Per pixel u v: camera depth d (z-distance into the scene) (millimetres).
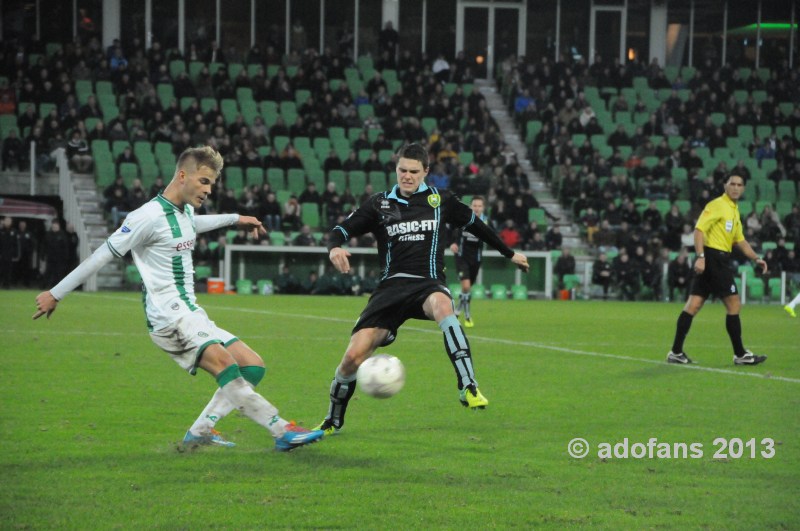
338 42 106875
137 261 15961
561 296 78938
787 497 13539
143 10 102688
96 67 90125
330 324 43625
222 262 76562
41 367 26719
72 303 55656
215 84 91562
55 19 100500
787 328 48000
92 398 21469
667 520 12297
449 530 11672
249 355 16484
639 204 84875
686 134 95562
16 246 73062
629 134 96375
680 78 103250
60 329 38500
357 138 88562
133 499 12906
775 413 20484
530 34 109938
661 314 57594
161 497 13016
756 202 87938
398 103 92750
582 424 18984
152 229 15633
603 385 24812
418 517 12203
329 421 17750
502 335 40500
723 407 21266
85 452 15766
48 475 14180
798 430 18500
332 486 13742
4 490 13320
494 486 13898
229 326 42219
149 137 84562
